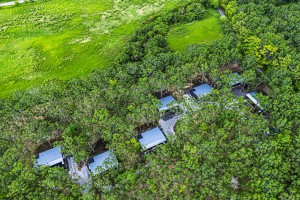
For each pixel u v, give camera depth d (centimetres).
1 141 6019
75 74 9031
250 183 4919
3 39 10731
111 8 12275
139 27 10969
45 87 7700
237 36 8850
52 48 10206
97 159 5975
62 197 4903
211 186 4775
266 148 5197
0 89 8694
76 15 11912
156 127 6650
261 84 7688
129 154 5547
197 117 6150
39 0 12862
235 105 6238
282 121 5784
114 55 9700
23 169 5344
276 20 9000
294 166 5088
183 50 9275
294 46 8188
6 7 12475
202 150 5294
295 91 7094
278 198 4694
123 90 6894
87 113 6500
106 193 4869
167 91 7606
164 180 4962
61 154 6203
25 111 6844
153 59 7894
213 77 7331
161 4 12288
